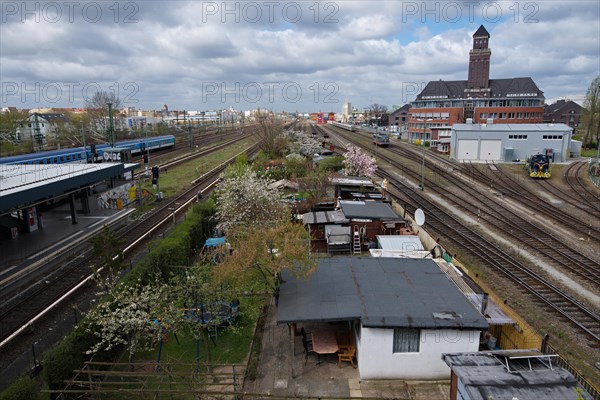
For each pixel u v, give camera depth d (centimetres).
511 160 6744
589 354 1630
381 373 1442
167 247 2109
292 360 1557
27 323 1755
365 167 4675
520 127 6919
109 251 1950
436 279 1698
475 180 5297
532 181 5278
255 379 1455
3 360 1549
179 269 2053
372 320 1396
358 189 3891
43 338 1695
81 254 2656
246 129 16625
